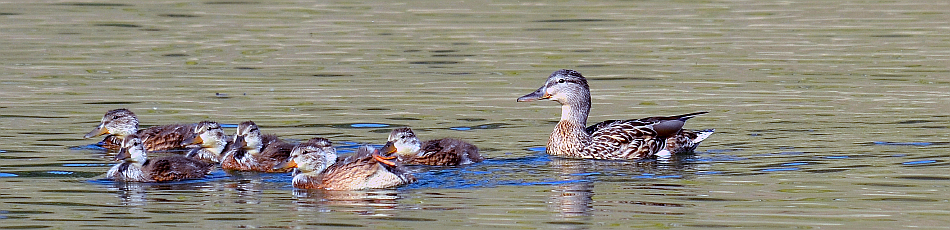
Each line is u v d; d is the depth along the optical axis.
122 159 14.41
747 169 14.77
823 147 16.23
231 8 33.09
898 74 23.16
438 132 17.94
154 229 11.47
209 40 27.95
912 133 17.22
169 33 28.95
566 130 16.55
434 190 13.56
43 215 12.12
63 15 31.72
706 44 27.19
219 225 11.63
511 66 24.56
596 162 15.89
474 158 15.74
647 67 24.42
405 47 26.97
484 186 13.81
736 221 11.68
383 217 11.99
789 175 14.23
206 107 20.05
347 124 18.55
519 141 17.41
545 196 13.12
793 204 12.48
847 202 12.54
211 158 16.48
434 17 31.50
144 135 17.42
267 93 21.45
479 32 29.08
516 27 29.86
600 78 23.23
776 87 21.94
